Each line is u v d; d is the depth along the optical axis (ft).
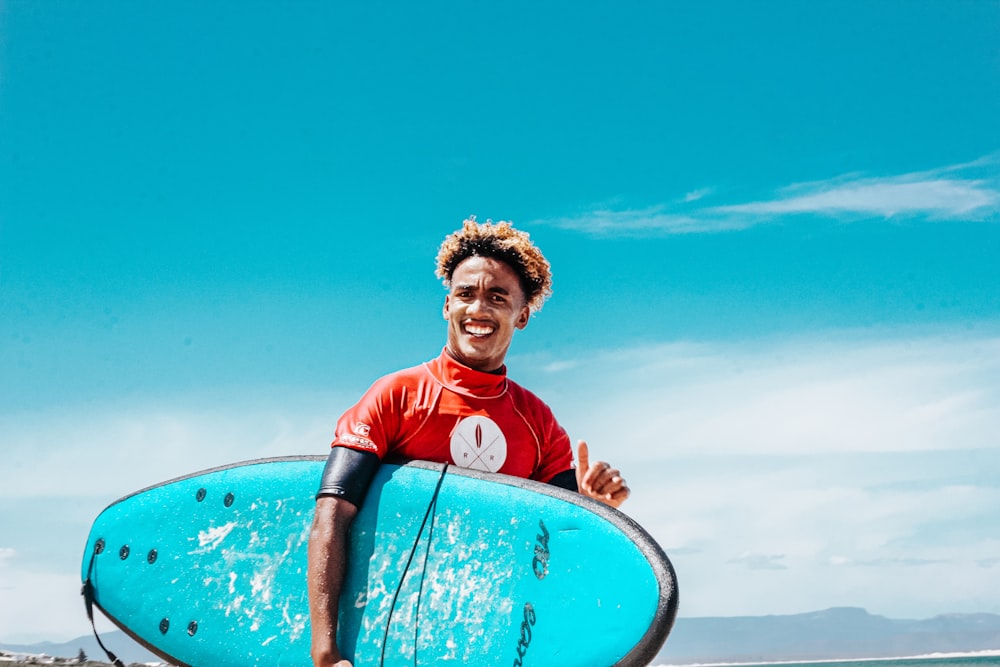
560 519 6.90
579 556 6.66
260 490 8.04
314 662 6.77
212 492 8.25
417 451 7.84
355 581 7.15
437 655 6.71
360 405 7.86
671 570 6.22
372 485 7.54
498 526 7.08
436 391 8.00
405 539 7.23
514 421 8.29
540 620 6.55
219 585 7.75
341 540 7.21
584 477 8.39
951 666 365.61
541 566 6.78
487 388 8.16
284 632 7.25
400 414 7.81
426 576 7.05
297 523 7.72
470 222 8.49
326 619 6.84
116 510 8.66
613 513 6.75
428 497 7.35
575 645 6.30
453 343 8.20
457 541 7.12
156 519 8.38
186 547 8.07
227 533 7.96
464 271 8.23
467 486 7.33
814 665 482.28
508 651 6.55
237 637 7.41
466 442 7.91
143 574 8.16
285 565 7.57
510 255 8.28
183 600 7.82
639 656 5.92
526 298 8.56
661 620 5.96
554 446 8.77
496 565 6.93
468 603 6.85
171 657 7.70
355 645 6.92
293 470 8.00
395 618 6.93
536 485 7.21
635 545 6.44
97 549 8.54
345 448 7.54
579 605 6.45
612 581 6.40
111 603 8.22
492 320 8.04
